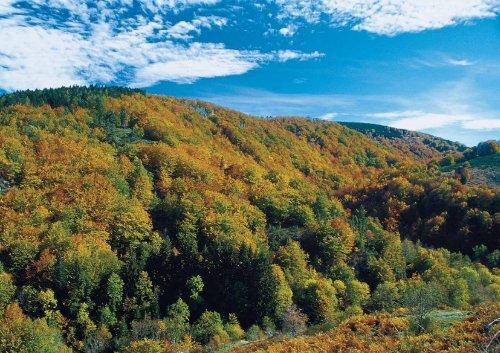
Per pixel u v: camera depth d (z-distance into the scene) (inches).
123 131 6264.8
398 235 4458.7
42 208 3501.5
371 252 3878.0
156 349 2042.3
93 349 2326.5
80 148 4845.0
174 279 3011.8
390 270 3531.0
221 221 3836.1
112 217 3582.7
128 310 2659.9
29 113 5861.2
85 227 3435.0
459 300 2395.4
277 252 3607.3
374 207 5797.2
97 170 4352.9
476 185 5708.7
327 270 3636.8
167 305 2763.3
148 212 4138.8
